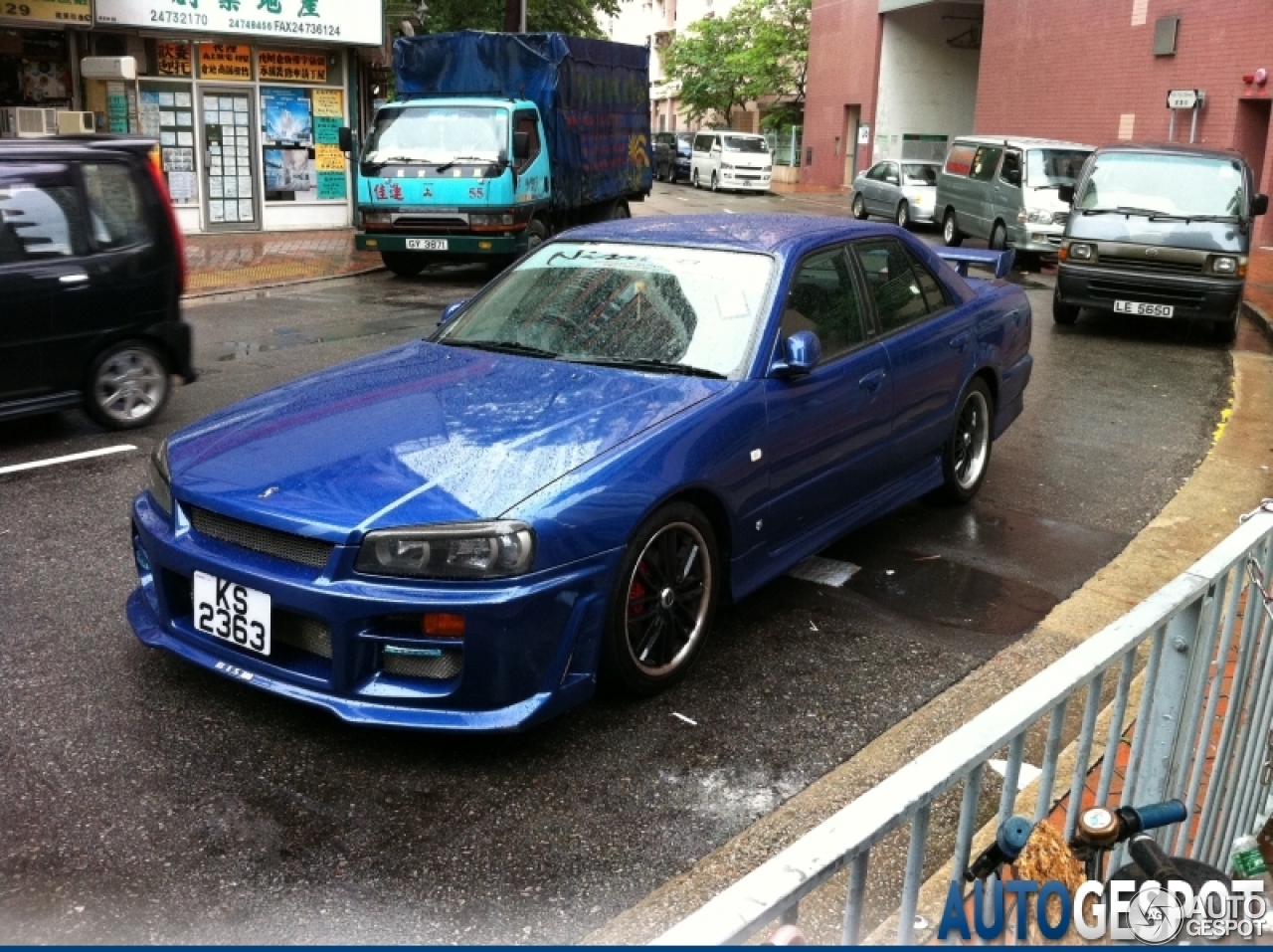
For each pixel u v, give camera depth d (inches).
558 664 145.9
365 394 177.6
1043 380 406.0
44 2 661.3
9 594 196.1
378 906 120.4
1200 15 900.6
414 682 143.3
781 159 1870.1
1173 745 95.7
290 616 146.6
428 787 142.5
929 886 123.0
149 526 159.3
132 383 308.2
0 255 275.0
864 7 1478.8
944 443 239.1
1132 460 303.0
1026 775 147.7
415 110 636.7
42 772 142.6
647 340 188.9
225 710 158.6
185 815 135.0
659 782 145.4
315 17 776.9
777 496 183.2
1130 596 209.0
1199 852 109.0
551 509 143.9
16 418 287.4
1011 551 231.1
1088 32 1040.8
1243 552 99.8
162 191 310.3
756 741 155.9
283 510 145.2
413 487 146.9
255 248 726.5
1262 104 871.1
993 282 274.1
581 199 713.6
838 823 63.2
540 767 147.8
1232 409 368.5
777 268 195.3
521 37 657.6
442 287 615.2
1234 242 484.4
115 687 164.1
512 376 181.3
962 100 1475.1
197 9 723.4
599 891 124.1
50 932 114.6
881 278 221.6
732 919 55.7
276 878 124.3
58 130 644.1
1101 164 525.0
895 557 226.1
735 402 173.3
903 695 169.8
